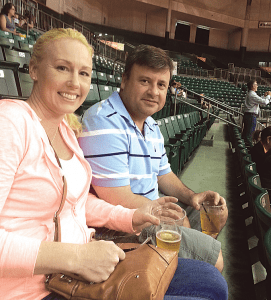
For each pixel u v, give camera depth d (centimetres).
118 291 67
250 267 186
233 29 2278
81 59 80
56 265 66
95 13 1905
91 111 134
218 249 115
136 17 2019
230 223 258
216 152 562
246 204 301
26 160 73
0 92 214
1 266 62
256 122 647
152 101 137
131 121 135
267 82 1881
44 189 76
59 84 79
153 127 159
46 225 78
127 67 139
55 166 78
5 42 430
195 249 115
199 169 432
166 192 165
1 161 66
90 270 69
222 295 85
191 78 1672
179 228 100
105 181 124
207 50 2248
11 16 544
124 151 129
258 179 187
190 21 2156
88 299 68
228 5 2125
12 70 230
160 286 70
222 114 1200
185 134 377
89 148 126
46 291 75
